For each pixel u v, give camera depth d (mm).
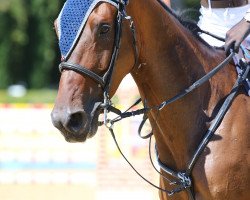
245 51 7785
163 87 7324
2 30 49750
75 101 6621
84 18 6707
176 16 7691
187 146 7332
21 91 47094
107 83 6781
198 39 7730
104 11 6754
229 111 7309
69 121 6570
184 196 7461
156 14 7234
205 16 8430
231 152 7176
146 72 7273
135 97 14062
